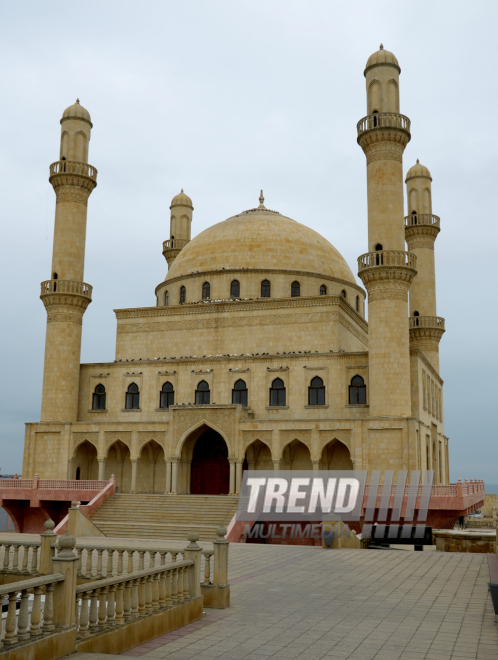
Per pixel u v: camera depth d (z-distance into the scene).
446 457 75.00
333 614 18.75
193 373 59.25
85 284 60.94
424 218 69.81
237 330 61.78
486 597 21.19
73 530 42.28
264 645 15.53
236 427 53.06
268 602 20.45
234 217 77.25
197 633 16.72
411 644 15.56
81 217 62.12
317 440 51.59
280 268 68.44
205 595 19.75
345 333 61.88
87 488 52.06
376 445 50.00
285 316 60.66
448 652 14.90
